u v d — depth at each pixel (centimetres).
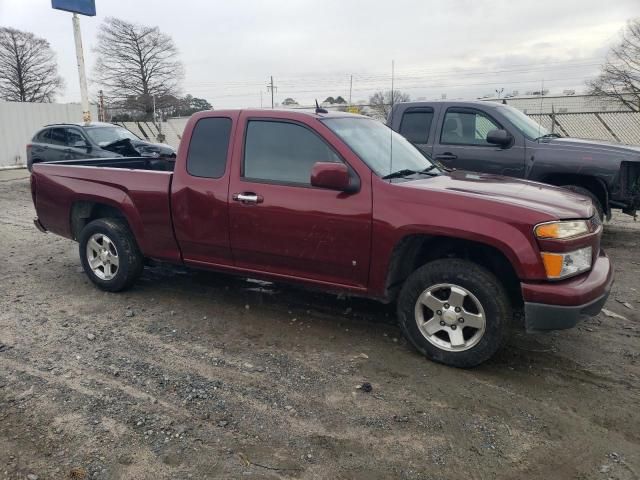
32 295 547
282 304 519
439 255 420
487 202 372
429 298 395
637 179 687
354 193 407
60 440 307
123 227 541
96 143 1240
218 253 479
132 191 513
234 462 290
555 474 283
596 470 286
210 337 446
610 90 3419
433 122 786
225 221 461
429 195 388
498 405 346
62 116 2211
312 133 433
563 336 450
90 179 545
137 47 6431
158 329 462
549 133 788
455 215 376
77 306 517
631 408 343
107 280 548
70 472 280
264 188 441
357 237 406
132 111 6331
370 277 411
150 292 556
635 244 756
